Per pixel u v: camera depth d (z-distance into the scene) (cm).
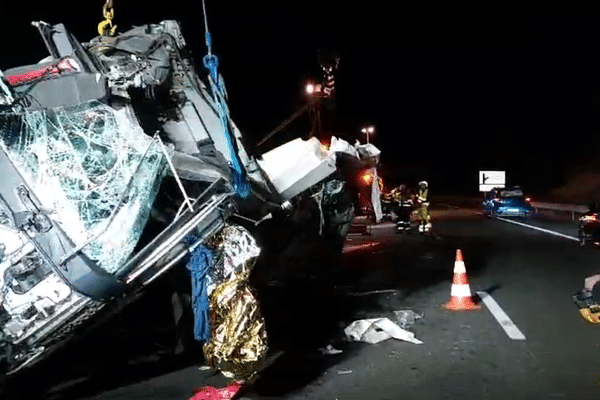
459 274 1069
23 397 662
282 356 803
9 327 561
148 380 718
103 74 592
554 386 667
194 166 617
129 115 594
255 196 720
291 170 760
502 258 1670
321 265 1180
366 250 1980
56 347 621
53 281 554
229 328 612
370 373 729
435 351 810
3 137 552
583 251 1758
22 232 535
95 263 547
